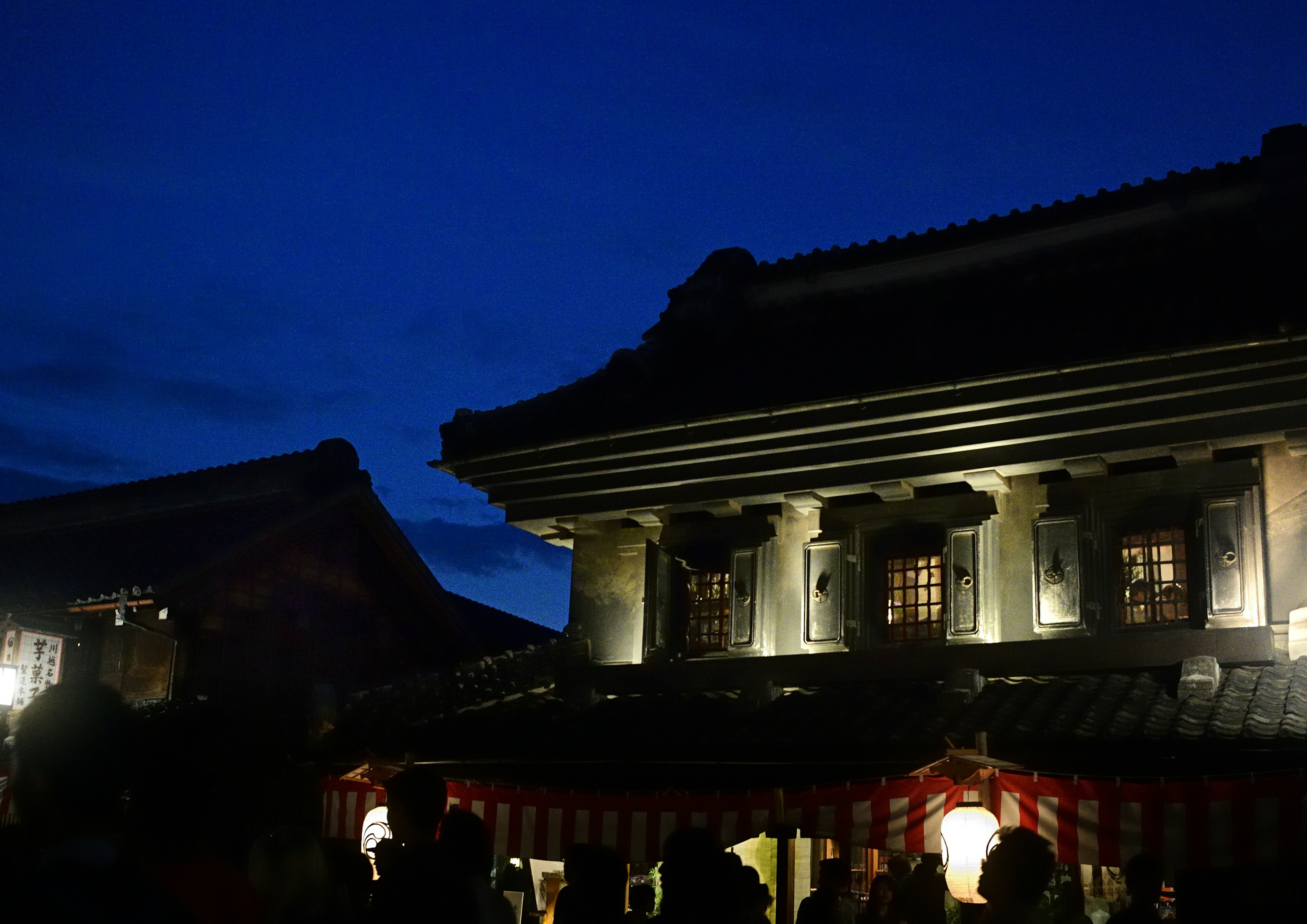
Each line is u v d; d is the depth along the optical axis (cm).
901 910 902
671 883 488
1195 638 1291
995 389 1402
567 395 1736
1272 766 1077
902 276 1670
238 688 2089
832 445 1516
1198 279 1435
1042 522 1439
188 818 395
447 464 1769
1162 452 1348
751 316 1786
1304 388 1253
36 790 342
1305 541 1300
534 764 1445
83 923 309
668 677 1566
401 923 404
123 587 2020
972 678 1336
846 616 1519
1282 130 1446
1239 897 562
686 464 1608
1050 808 1116
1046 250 1579
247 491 2409
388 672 2427
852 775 1274
